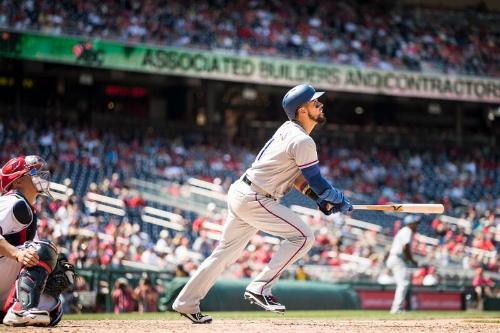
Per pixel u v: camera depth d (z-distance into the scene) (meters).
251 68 87.19
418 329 17.47
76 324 19.11
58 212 56.03
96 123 94.88
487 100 99.50
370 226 76.62
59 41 78.25
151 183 76.44
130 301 45.22
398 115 114.19
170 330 16.27
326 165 91.81
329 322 21.09
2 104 93.12
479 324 21.00
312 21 96.25
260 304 18.53
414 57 98.75
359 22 100.38
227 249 18.86
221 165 85.00
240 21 90.44
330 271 60.09
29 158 16.86
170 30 84.75
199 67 84.81
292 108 18.52
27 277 15.98
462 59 102.19
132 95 102.69
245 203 18.19
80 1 80.94
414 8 110.06
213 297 42.94
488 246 70.75
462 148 109.94
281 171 18.09
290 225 18.17
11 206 16.20
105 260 50.84
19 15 76.81
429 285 55.34
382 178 93.12
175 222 65.56
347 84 91.69
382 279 54.88
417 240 73.38
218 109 106.19
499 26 112.75
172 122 98.62
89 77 95.19
